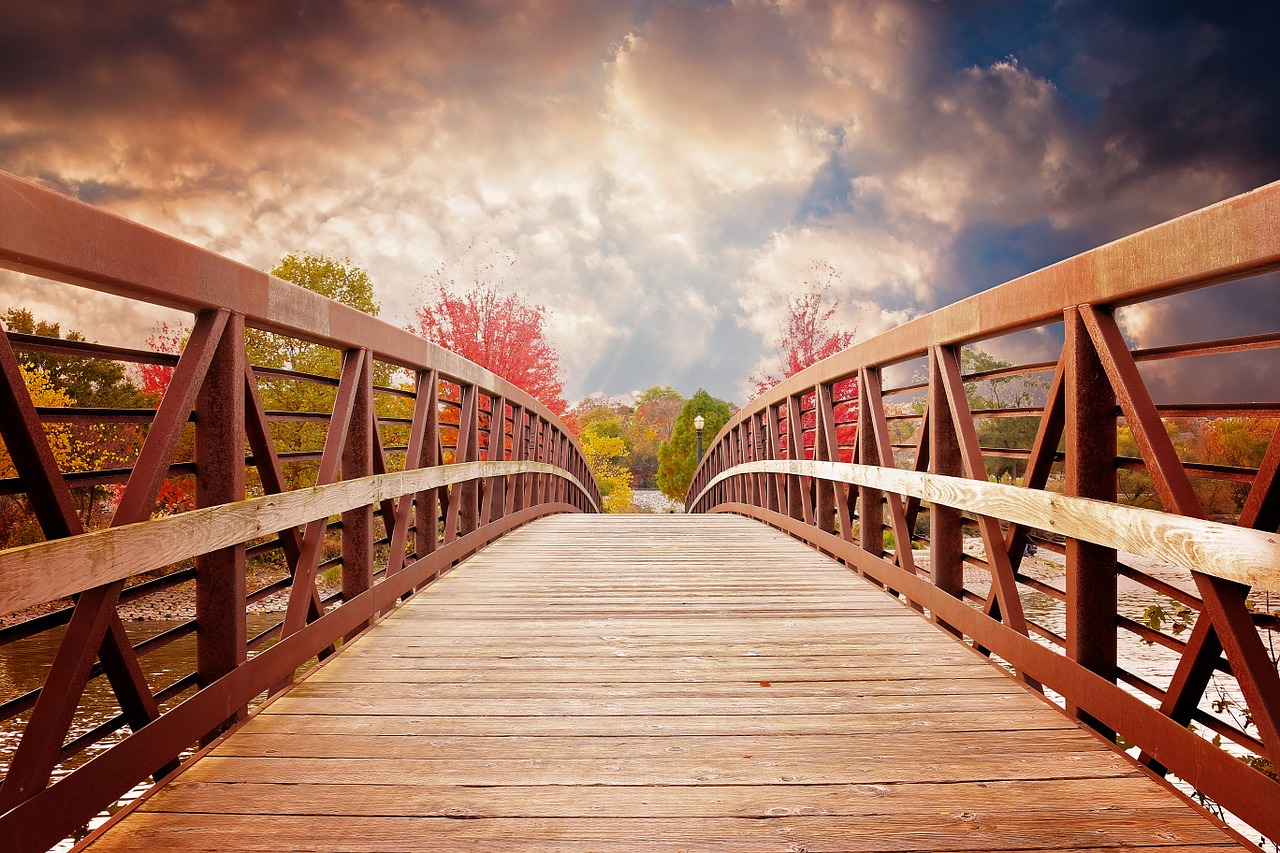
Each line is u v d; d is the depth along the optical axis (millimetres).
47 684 1432
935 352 3260
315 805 1718
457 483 5012
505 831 1605
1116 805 1719
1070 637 2264
